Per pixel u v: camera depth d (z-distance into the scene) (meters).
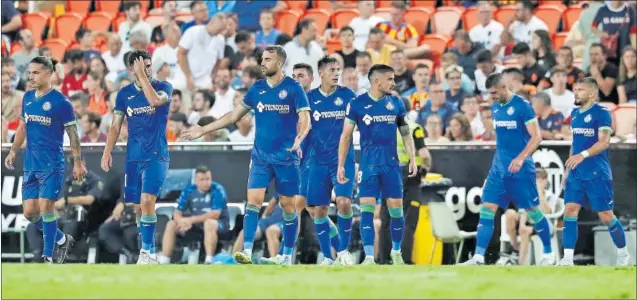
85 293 26.88
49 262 43.12
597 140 43.81
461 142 49.69
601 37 61.09
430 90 57.28
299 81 45.25
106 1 75.50
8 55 67.44
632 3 61.22
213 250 50.03
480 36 62.75
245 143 50.47
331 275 32.06
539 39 59.19
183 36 63.19
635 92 58.41
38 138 42.78
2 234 51.94
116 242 51.16
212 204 50.34
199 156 50.78
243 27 67.88
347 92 43.69
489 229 43.22
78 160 43.19
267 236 49.44
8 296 26.44
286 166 41.25
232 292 27.08
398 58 58.94
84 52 67.31
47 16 72.69
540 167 49.62
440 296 26.39
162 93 41.22
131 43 65.69
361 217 42.53
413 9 66.19
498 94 42.97
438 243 49.56
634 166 48.91
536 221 43.31
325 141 43.38
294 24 66.94
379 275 32.12
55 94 42.72
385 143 42.09
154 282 29.48
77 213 51.41
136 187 41.94
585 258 49.19
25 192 43.47
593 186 43.81
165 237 50.28
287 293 26.89
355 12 66.88
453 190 49.50
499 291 27.52
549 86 58.53
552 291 27.55
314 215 43.69
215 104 59.50
